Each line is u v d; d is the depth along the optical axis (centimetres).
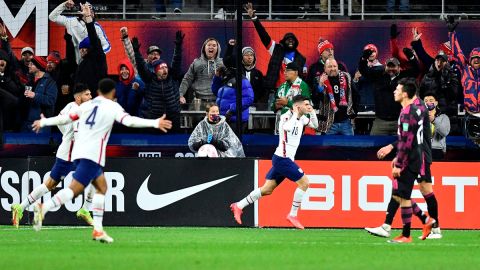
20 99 7225
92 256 3916
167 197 6450
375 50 7100
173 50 7331
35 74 7288
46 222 6469
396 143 5119
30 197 5644
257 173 6431
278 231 5994
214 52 7250
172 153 7100
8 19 7394
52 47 7375
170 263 3584
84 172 4444
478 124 7012
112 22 7344
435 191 6406
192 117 7306
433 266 3559
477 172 6406
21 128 7262
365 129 7312
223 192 6431
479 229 6384
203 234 5584
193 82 7306
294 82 6969
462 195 6400
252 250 4325
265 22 7331
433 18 7438
